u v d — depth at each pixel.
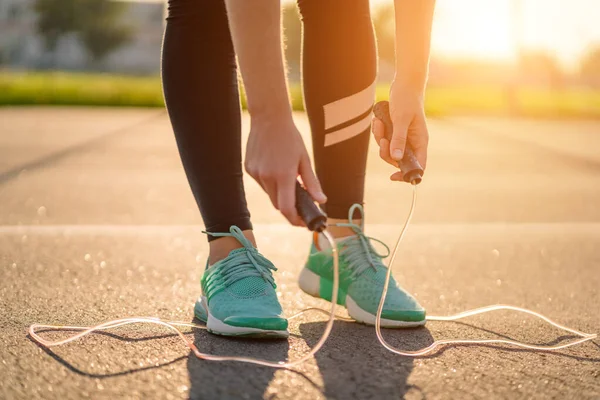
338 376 1.10
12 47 44.25
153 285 1.76
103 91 16.97
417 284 1.88
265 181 1.04
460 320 1.52
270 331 1.28
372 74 1.49
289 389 1.04
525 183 4.24
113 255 2.11
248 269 1.35
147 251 2.20
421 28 1.31
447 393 1.05
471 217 3.08
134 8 44.91
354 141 1.49
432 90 29.39
